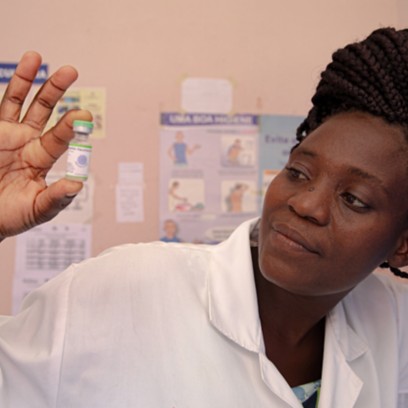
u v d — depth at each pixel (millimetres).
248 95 1566
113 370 622
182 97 1541
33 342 635
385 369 776
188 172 1559
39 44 1488
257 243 724
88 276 658
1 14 1475
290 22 1562
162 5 1518
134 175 1537
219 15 1538
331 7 1572
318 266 565
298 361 710
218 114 1559
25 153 557
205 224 1572
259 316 677
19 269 1518
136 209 1544
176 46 1530
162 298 658
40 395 612
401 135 568
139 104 1528
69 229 1527
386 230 583
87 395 617
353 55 611
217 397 622
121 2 1505
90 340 623
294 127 1586
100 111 1517
